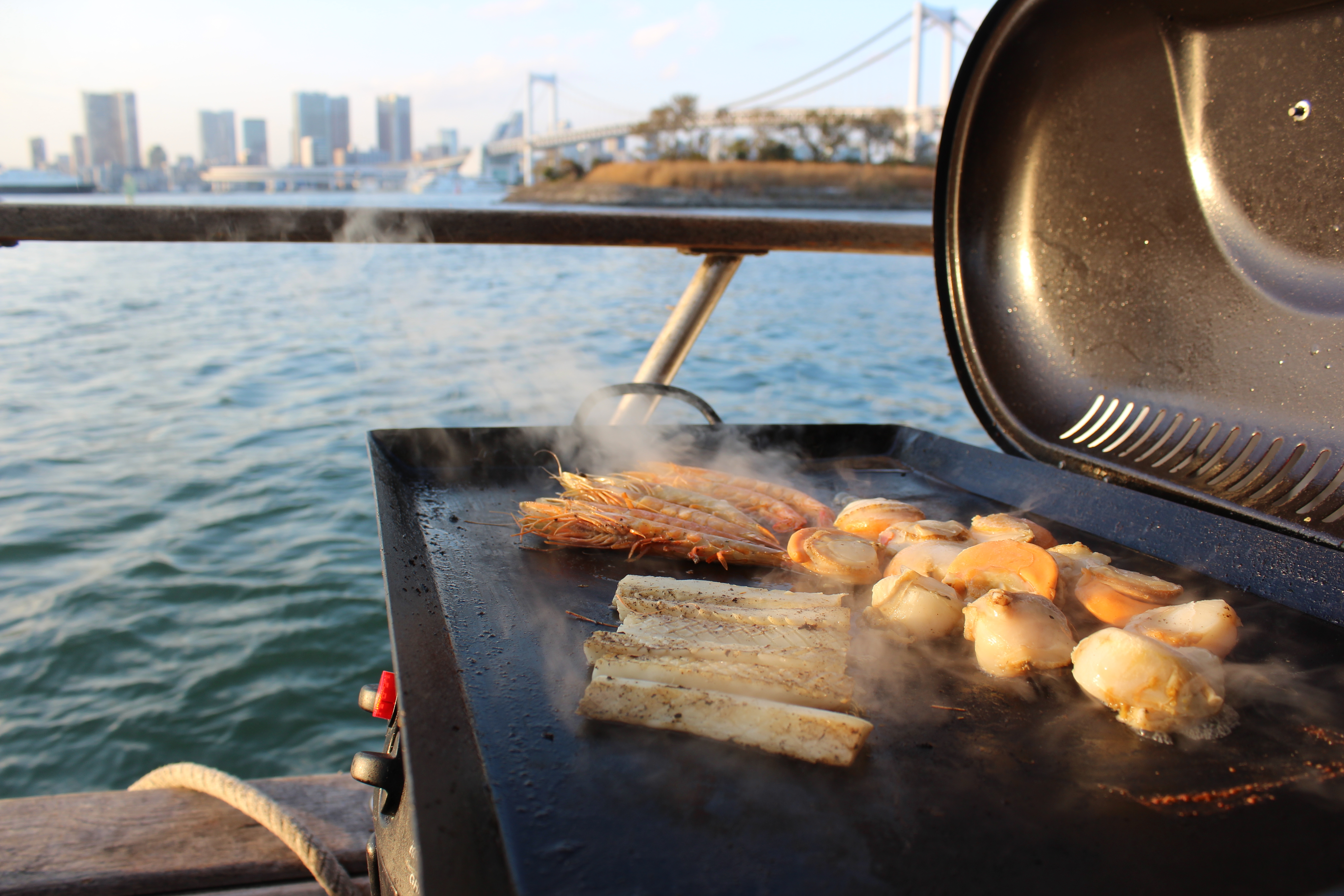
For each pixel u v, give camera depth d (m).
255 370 9.02
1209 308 1.28
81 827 1.40
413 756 0.65
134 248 25.31
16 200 1.60
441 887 0.54
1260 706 0.82
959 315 1.63
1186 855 0.62
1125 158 1.36
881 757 0.72
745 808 0.65
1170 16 1.22
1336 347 1.11
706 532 1.16
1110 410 1.41
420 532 1.20
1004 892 0.58
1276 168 1.17
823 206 54.22
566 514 1.15
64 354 9.98
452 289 15.66
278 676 3.84
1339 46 1.06
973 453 1.54
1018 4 1.35
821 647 0.83
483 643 0.89
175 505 5.59
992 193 1.56
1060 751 0.74
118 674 3.83
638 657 0.80
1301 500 1.09
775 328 11.63
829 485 1.54
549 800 0.64
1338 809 0.67
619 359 8.76
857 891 0.57
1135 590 0.98
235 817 1.44
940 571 1.03
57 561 4.82
